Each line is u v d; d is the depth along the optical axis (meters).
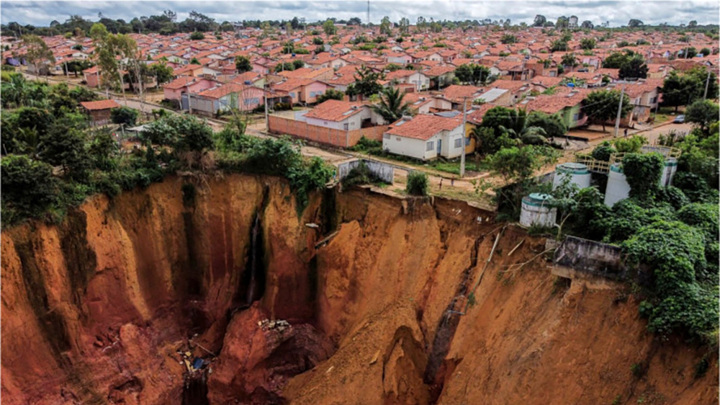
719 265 20.22
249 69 92.19
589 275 20.34
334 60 102.25
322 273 31.72
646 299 18.69
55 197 26.16
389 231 29.98
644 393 17.28
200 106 64.62
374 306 28.92
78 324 26.75
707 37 178.12
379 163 32.28
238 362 29.94
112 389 27.28
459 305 25.95
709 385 15.42
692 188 27.33
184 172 32.22
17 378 23.95
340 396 25.16
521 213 25.38
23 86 63.38
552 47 130.00
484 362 22.62
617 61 92.06
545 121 47.12
